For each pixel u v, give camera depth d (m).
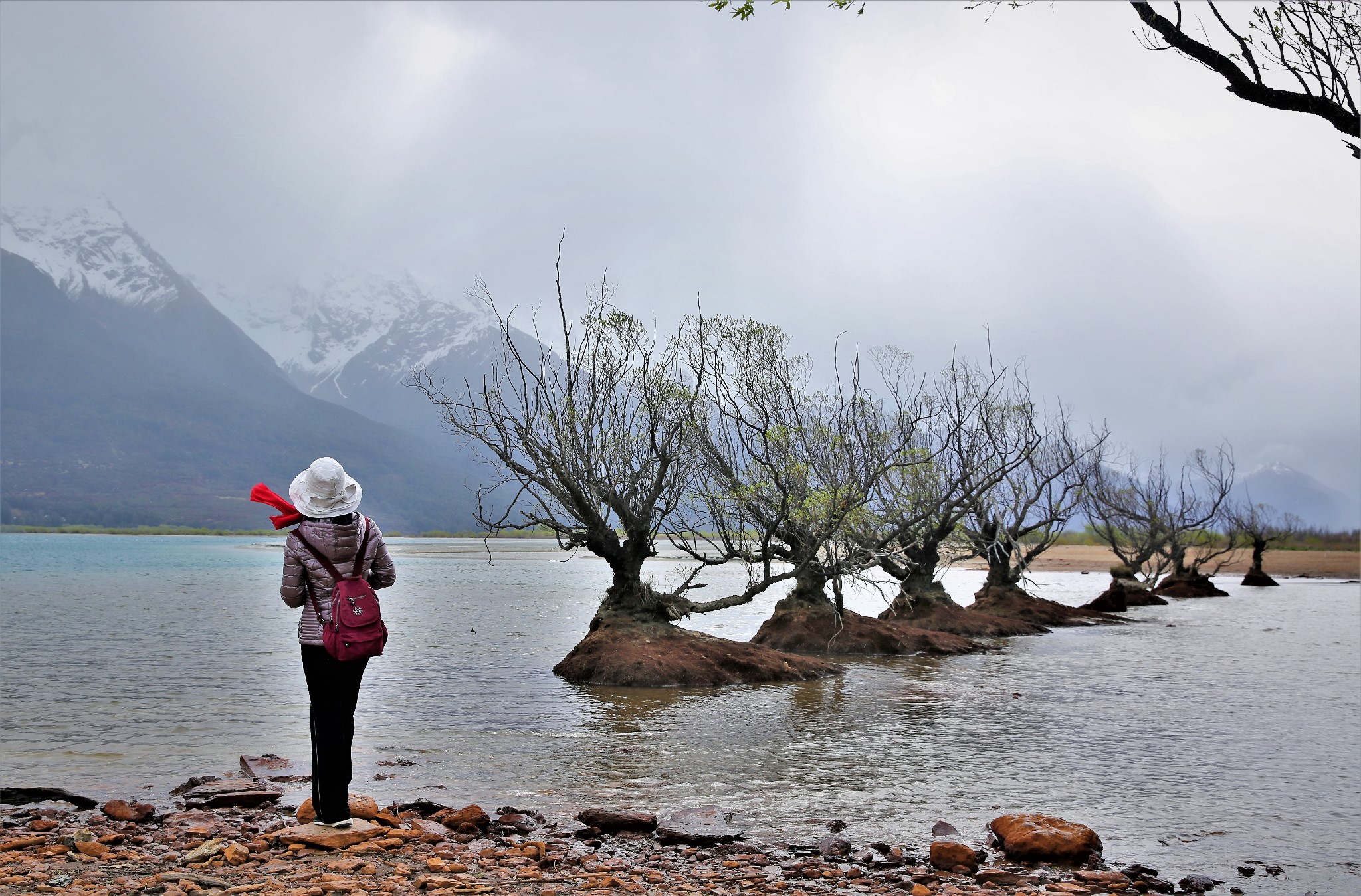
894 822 8.59
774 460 21.55
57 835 7.11
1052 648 24.66
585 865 6.79
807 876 6.84
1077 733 12.95
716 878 6.65
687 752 11.48
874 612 36.00
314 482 6.72
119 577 50.22
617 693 16.11
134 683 16.20
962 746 12.03
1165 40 5.84
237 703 14.34
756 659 17.98
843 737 12.52
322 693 6.89
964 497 28.22
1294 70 5.72
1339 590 54.22
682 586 19.73
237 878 5.88
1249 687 17.50
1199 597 47.94
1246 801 9.54
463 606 34.50
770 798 9.34
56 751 11.08
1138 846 8.07
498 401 18.47
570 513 18.59
